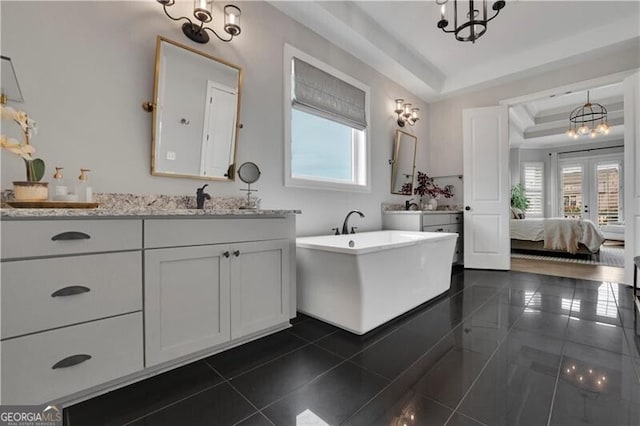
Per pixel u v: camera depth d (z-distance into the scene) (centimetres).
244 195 227
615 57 316
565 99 527
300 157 291
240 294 165
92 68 160
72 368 112
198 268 148
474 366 147
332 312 200
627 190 302
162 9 186
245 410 115
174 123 189
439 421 108
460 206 427
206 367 146
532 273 358
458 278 335
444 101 443
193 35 197
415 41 332
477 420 108
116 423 107
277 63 250
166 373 140
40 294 105
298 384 132
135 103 175
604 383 131
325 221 292
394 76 371
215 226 154
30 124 130
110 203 164
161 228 135
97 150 161
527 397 121
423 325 201
